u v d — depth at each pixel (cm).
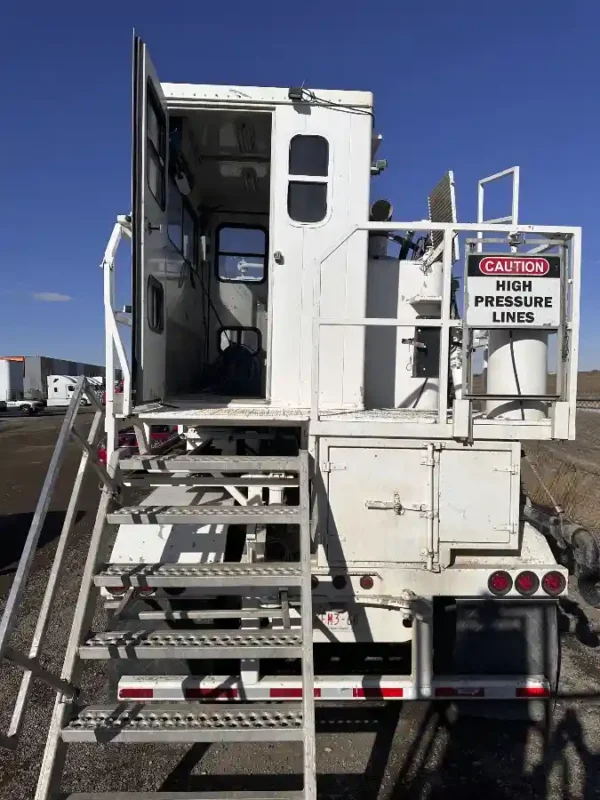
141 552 312
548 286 307
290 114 364
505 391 318
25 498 1035
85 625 254
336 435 307
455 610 310
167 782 291
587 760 308
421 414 344
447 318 309
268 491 344
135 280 314
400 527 308
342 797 281
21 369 4319
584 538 354
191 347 503
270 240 368
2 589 568
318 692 302
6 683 387
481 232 321
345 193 364
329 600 307
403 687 302
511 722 341
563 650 441
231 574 261
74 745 319
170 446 397
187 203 488
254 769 301
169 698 300
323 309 364
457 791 285
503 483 307
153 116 340
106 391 310
